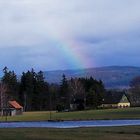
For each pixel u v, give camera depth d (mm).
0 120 114688
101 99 192250
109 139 34094
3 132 41469
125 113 124375
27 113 164000
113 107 190000
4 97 179875
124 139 34188
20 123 92062
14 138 34312
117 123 76812
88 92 189000
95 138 34750
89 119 104188
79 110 166250
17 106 170500
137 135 38625
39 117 120562
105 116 112875
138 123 74750
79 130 45656
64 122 91438
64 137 35281
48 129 47750
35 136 36125
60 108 174625
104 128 51344
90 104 183375
